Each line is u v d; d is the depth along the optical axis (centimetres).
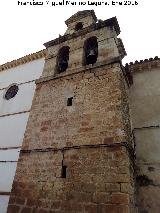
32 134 880
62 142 790
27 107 1157
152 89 978
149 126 881
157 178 762
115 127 724
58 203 668
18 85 1315
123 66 959
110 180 633
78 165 707
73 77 966
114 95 802
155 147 825
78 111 841
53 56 1160
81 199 642
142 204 733
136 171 798
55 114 890
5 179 960
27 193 739
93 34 1091
